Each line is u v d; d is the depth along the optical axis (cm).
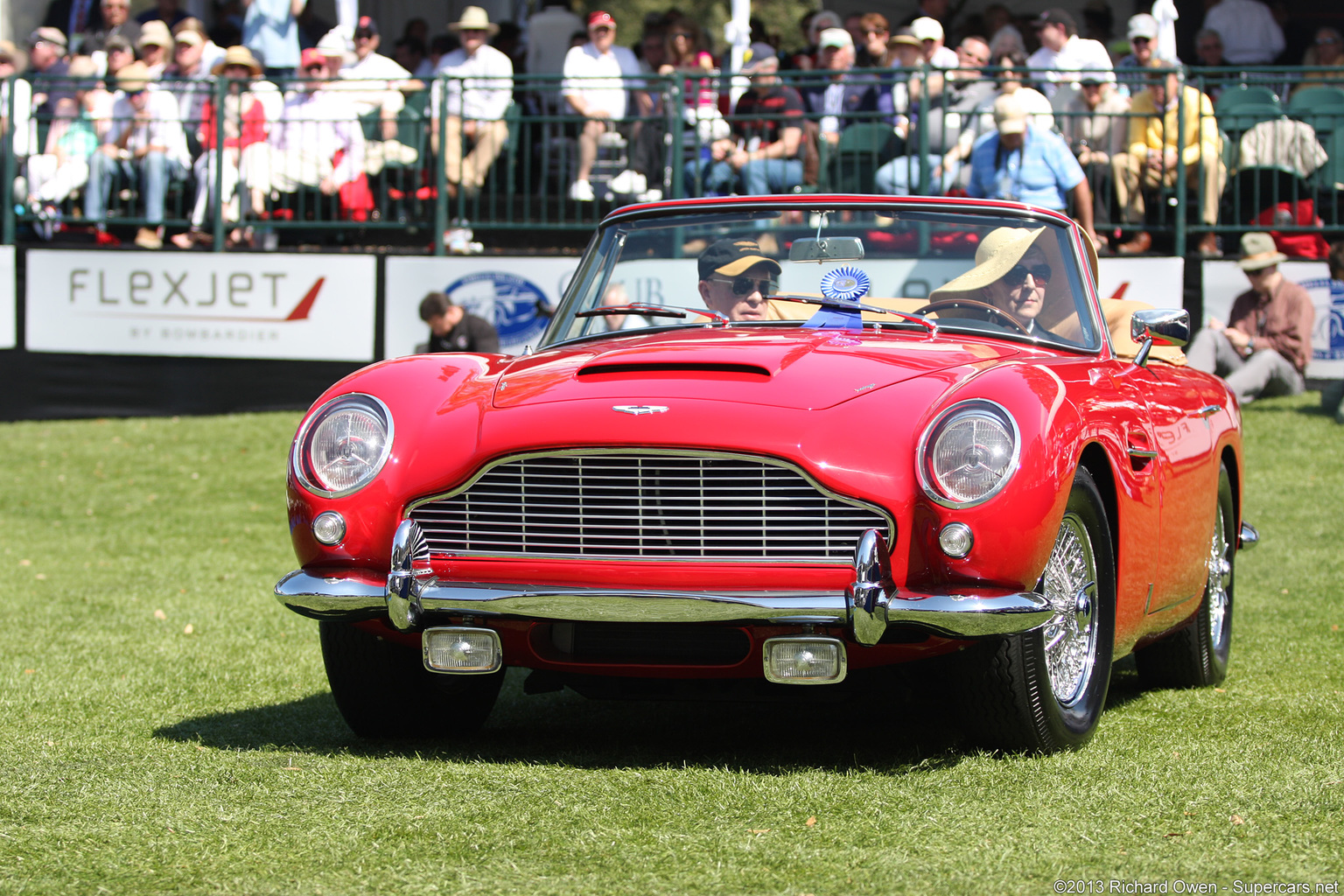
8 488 3619
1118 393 1398
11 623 2202
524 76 3959
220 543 3078
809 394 1215
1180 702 1630
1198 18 4931
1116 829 1040
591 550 1205
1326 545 2709
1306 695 1648
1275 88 3950
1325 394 3672
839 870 951
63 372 4388
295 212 4319
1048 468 1184
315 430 1305
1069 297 1551
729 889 917
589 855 989
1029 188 3462
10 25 5012
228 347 4297
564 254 4031
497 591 1202
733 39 4362
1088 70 3625
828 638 1158
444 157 4138
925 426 1181
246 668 1839
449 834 1040
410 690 1401
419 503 1250
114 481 3678
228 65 4244
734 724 1505
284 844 1018
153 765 1273
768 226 1605
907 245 1572
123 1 4812
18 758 1323
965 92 3872
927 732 1436
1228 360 3744
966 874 939
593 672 1270
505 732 1487
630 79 3966
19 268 4394
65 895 915
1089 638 1350
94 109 4372
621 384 1260
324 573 1287
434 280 4134
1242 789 1151
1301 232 3794
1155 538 1462
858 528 1166
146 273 4331
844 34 3956
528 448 1205
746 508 1177
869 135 3872
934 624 1140
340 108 4225
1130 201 3809
